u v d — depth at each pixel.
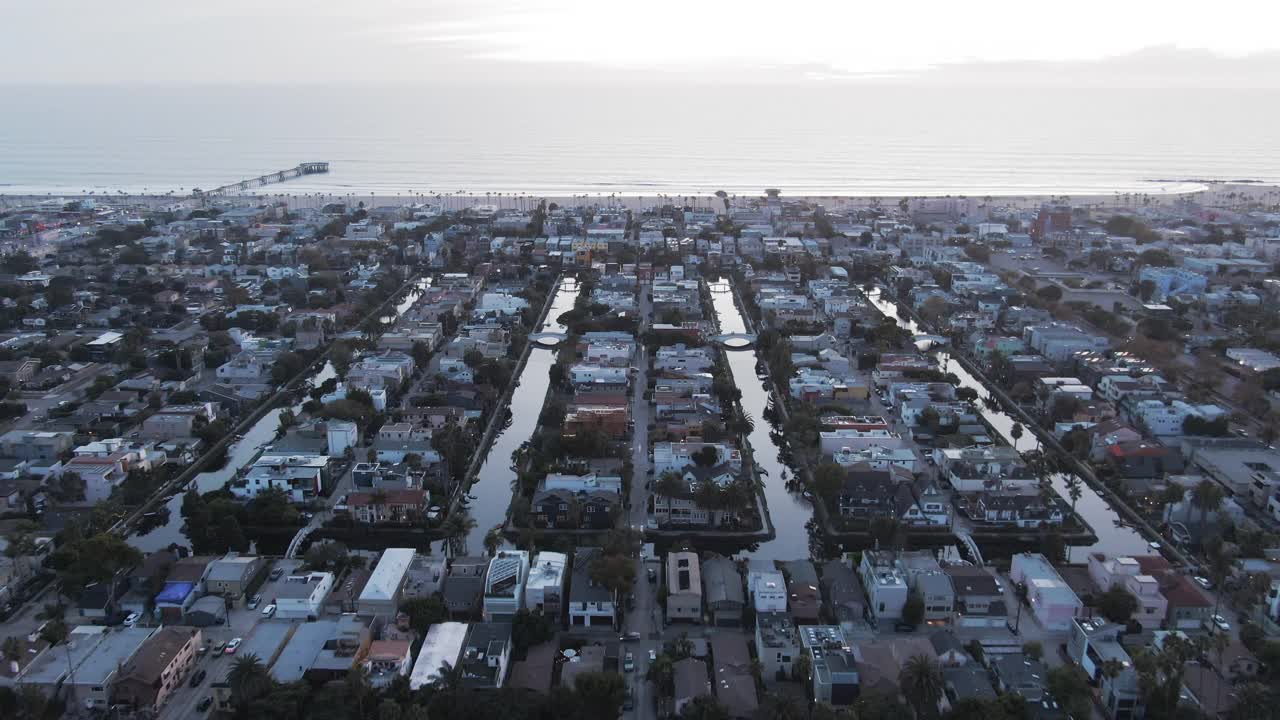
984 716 139.25
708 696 142.62
